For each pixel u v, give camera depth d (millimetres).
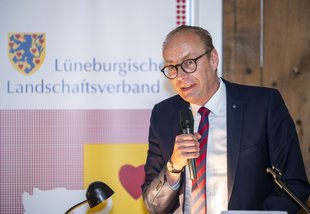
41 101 4031
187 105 3250
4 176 4031
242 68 4281
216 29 4141
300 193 2904
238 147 3041
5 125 4023
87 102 4039
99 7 4035
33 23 4023
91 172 4043
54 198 4039
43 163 4035
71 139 4043
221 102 3174
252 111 3111
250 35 4281
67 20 4031
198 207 3002
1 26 4012
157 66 4051
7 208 4035
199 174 3041
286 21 4281
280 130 3061
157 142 3311
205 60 2947
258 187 3035
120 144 4059
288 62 4281
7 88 4020
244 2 4270
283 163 3027
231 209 3008
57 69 4027
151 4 4051
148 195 3105
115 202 4039
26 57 4027
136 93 4047
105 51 4039
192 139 2773
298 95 4289
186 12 4070
